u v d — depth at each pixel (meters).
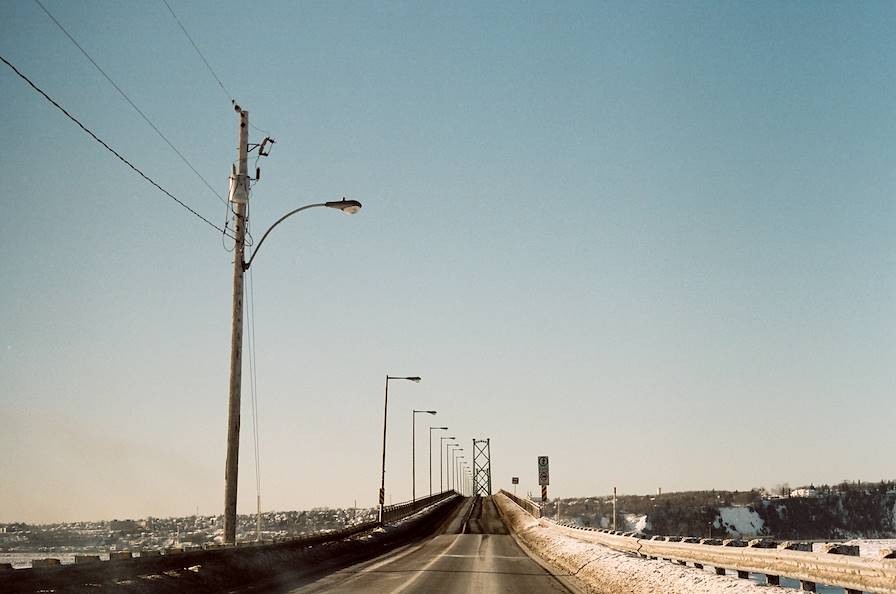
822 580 12.55
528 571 27.23
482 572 26.66
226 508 22.39
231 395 22.75
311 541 34.00
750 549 15.75
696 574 18.55
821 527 121.88
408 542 48.84
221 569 20.42
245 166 23.73
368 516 76.62
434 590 20.75
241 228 23.47
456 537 53.91
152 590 16.27
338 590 20.56
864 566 11.38
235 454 22.56
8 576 12.50
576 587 21.86
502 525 72.62
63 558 14.94
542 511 58.06
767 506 128.25
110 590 14.91
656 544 24.39
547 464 58.44
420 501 98.12
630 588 19.53
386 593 19.89
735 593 14.91
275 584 21.86
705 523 122.88
